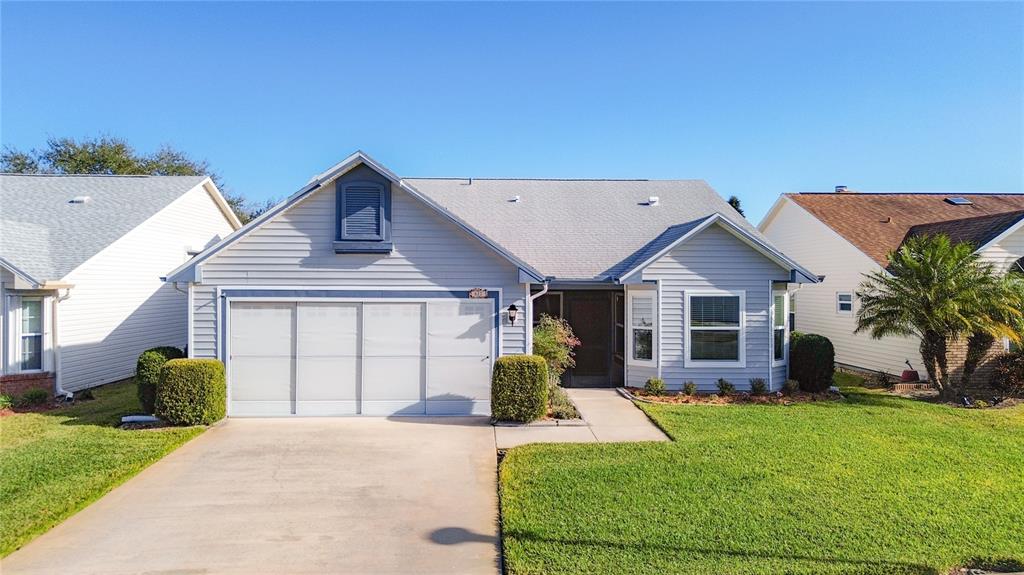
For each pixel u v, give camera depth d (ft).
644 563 16.74
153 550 18.12
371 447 29.45
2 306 40.57
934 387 44.57
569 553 17.37
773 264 43.39
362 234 36.17
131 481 24.35
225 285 35.99
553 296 49.26
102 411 38.04
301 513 21.07
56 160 124.98
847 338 57.26
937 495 21.90
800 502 21.17
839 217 62.64
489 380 36.96
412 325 36.83
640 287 44.65
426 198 36.01
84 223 51.93
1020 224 45.68
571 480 23.68
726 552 17.35
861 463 25.81
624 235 51.90
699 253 43.39
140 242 53.31
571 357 48.19
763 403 40.04
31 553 17.87
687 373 43.39
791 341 46.52
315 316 36.52
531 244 49.93
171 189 61.82
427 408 36.83
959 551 17.38
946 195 72.02
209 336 36.01
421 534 19.35
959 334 40.22
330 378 36.60
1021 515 20.01
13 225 46.29
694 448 28.35
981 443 29.27
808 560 16.87
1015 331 39.42
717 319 43.45
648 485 23.02
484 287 36.94
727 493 22.11
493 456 27.94
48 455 27.32
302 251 36.32
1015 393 42.80
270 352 36.32
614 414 36.76
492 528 19.83
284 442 30.37
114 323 49.34
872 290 45.52
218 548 18.29
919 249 41.60
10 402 38.68
